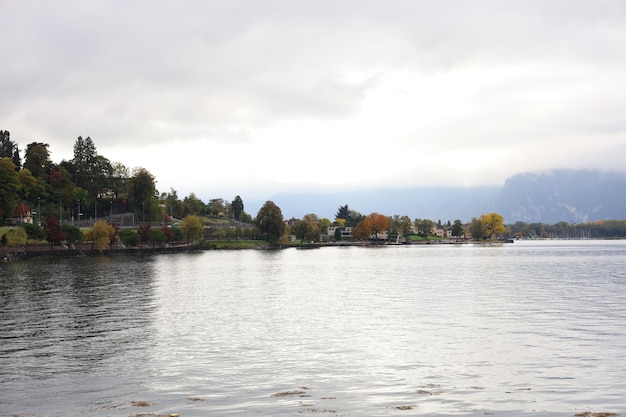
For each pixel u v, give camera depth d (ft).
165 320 193.77
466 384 116.67
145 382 117.29
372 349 147.84
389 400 106.11
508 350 146.30
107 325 183.32
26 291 283.38
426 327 180.34
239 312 213.87
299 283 343.26
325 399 106.42
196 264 546.67
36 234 614.34
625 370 126.21
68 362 133.39
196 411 99.50
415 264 566.36
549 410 100.68
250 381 118.21
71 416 97.35
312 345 152.87
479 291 289.74
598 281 349.20
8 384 115.85
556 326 180.65
